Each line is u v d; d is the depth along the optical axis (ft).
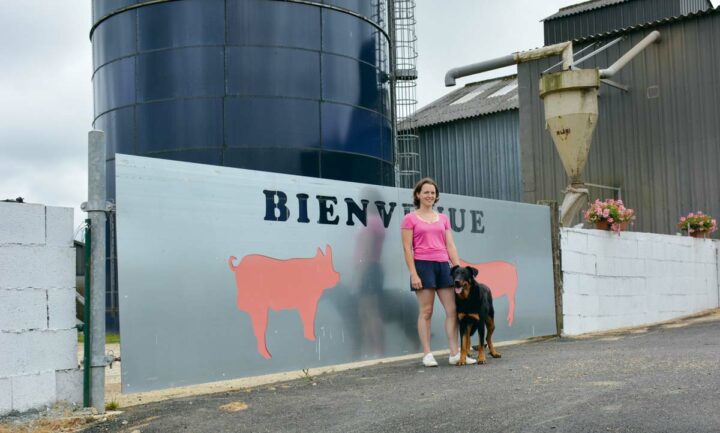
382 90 49.93
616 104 56.18
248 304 18.80
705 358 18.92
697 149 52.54
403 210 23.82
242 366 18.53
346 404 14.83
